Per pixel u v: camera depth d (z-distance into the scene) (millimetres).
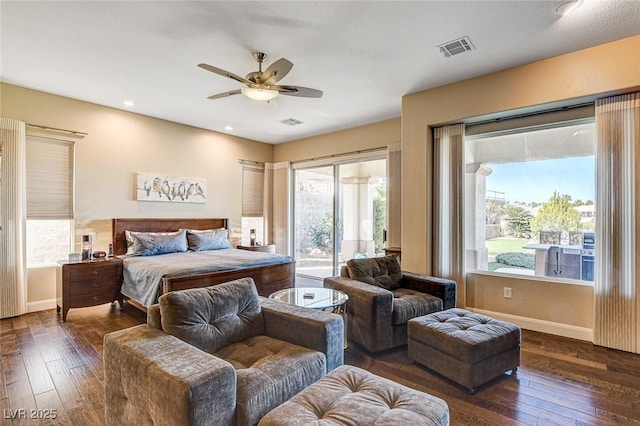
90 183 4430
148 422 1472
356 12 2432
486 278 3840
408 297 3170
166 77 3592
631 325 2902
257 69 3361
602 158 3021
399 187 4855
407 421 1271
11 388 2275
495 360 2348
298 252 6566
